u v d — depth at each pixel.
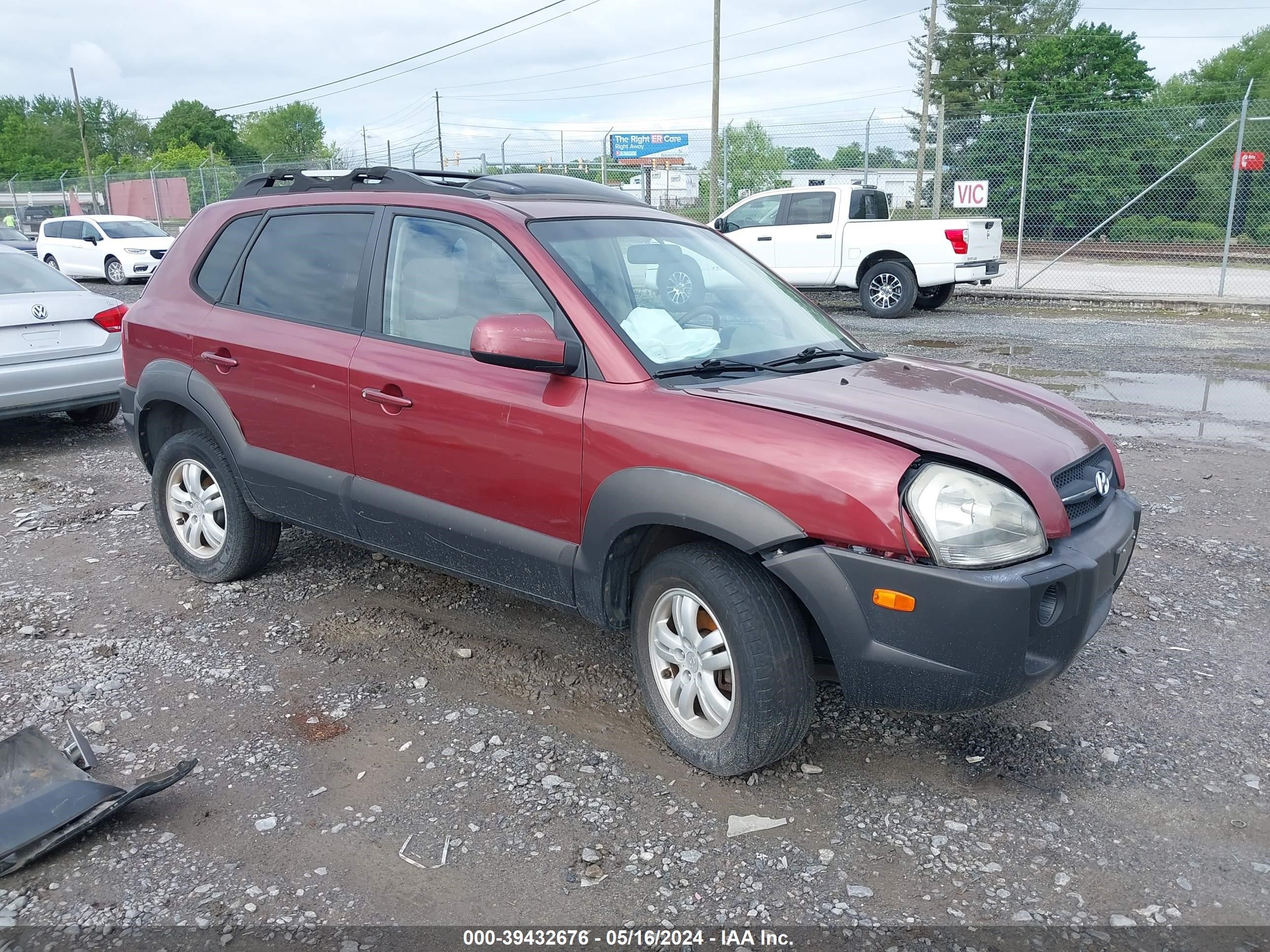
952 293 17.47
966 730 3.39
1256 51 58.84
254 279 4.31
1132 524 3.21
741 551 2.95
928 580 2.62
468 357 3.52
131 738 3.33
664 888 2.60
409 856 2.73
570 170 25.58
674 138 34.78
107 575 4.83
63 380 7.09
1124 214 26.95
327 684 3.72
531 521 3.37
